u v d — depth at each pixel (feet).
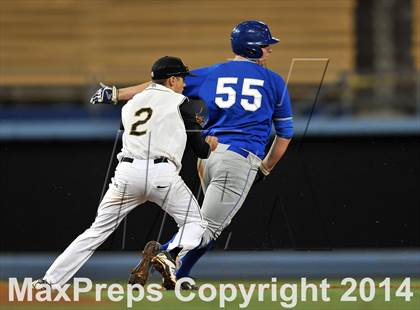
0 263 116.16
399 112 136.46
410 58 150.10
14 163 117.29
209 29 155.02
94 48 155.53
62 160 116.88
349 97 128.26
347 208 115.14
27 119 137.18
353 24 153.07
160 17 156.25
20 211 116.88
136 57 154.71
